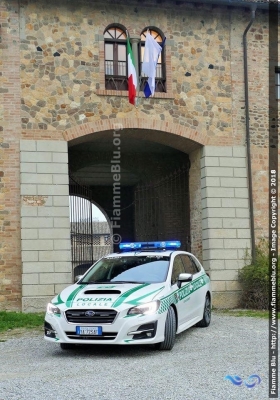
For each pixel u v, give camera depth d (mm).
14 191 16156
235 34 18547
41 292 15844
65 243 16203
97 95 17094
